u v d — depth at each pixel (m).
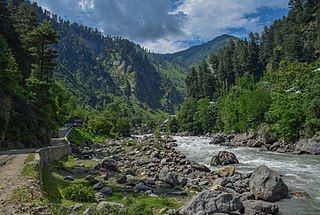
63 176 28.88
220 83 163.25
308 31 144.12
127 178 31.86
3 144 36.28
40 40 52.66
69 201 18.98
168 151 56.53
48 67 54.78
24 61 63.91
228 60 168.88
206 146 71.12
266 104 76.06
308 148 52.25
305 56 127.56
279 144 61.19
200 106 132.25
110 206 15.90
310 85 64.88
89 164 41.47
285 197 24.11
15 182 16.62
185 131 130.00
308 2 155.12
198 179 30.72
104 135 116.38
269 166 39.34
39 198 14.13
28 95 52.69
